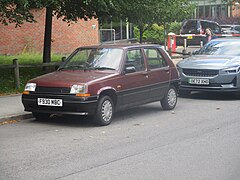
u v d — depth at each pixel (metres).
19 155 7.38
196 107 12.34
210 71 13.38
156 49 11.59
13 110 11.12
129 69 10.38
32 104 9.90
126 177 6.22
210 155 7.35
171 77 11.80
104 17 17.34
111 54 10.59
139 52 10.98
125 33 37.62
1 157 7.26
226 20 48.19
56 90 9.59
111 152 7.54
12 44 26.27
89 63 10.56
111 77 9.93
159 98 11.48
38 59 21.44
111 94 9.98
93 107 9.51
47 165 6.79
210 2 50.22
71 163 6.89
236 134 8.91
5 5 14.10
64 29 28.41
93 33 29.81
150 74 11.06
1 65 13.76
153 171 6.49
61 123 10.15
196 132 9.09
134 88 10.51
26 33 26.70
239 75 13.37
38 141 8.38
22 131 9.31
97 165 6.79
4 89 13.98
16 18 14.32
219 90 13.33
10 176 6.28
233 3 47.06
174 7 18.64
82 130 9.35
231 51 14.69
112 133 9.03
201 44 30.56
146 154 7.41
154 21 19.03
